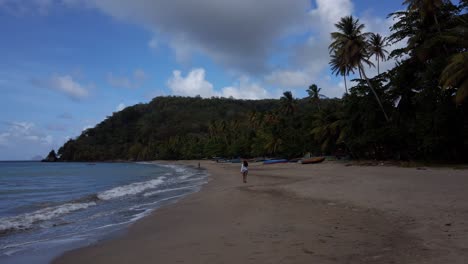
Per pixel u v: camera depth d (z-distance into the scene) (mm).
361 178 20266
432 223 7840
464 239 6363
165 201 16031
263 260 5840
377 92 38469
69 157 181375
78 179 39562
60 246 8000
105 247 7672
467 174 19078
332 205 11594
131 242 8023
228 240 7469
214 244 7195
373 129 36469
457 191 12305
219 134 115250
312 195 14453
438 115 28078
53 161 192625
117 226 10281
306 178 24609
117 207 14633
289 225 8719
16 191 24984
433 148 29688
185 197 17203
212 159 108938
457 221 7820
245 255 6219
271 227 8586
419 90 32812
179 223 10164
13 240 8867
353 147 41031
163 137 170500
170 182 29562
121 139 186000
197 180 30578
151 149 156375
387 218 8875
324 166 38719
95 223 11016
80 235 9219
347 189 15453
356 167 32844
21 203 17641
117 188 23844
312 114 59531
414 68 33719
